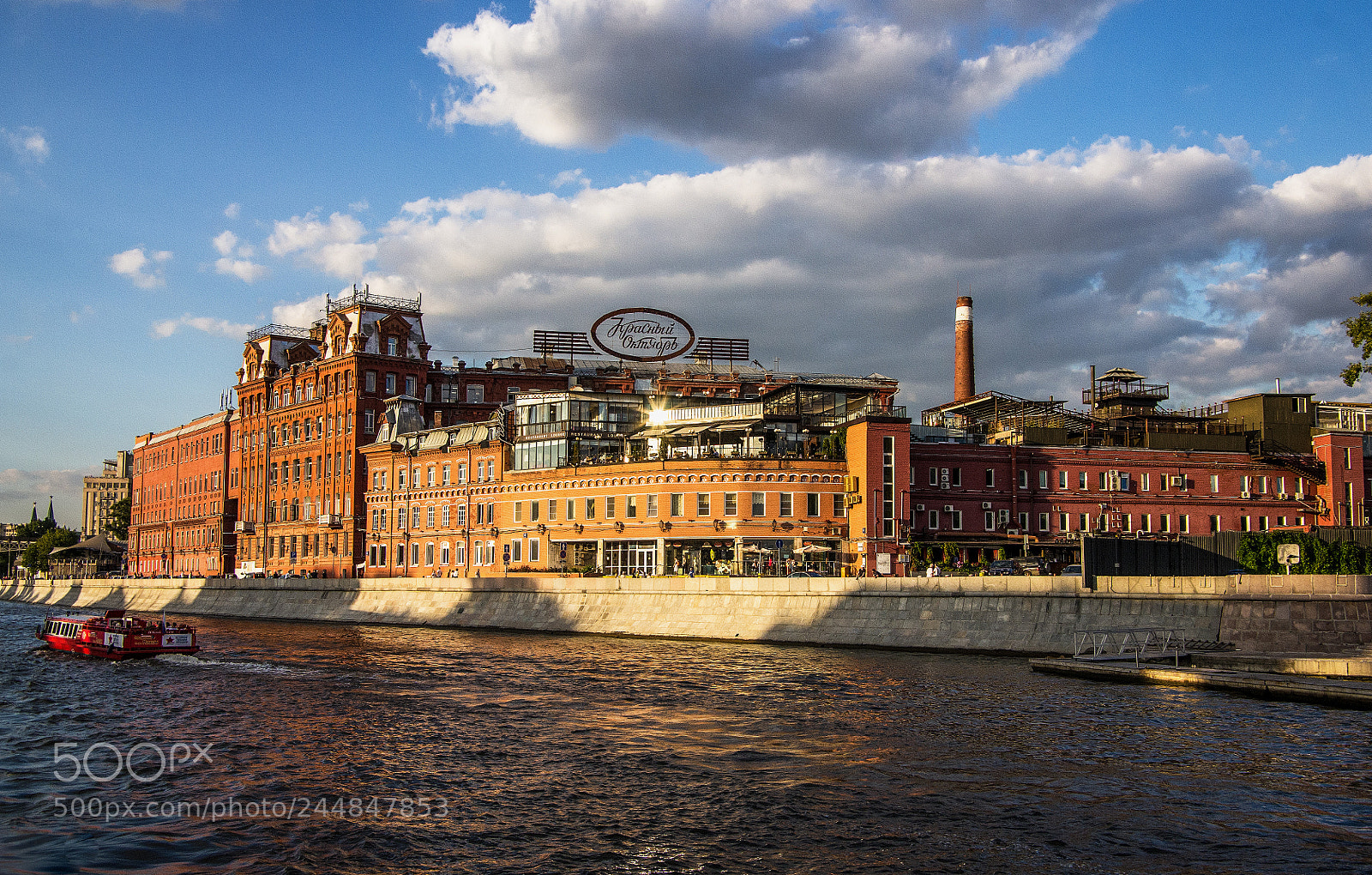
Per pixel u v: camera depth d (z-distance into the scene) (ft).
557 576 285.64
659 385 433.89
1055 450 318.86
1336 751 111.34
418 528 369.50
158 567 551.18
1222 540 210.18
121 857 82.38
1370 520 327.88
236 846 84.89
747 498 286.05
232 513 480.23
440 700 149.18
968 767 106.22
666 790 98.99
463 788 100.53
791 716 132.87
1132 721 127.24
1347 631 162.40
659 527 292.61
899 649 205.98
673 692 152.46
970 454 310.86
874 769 105.50
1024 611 196.34
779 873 77.92
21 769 110.52
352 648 225.97
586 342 446.60
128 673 187.32
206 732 129.18
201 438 512.63
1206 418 357.00
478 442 348.38
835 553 285.43
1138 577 185.16
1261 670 157.89
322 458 414.82
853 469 288.92
